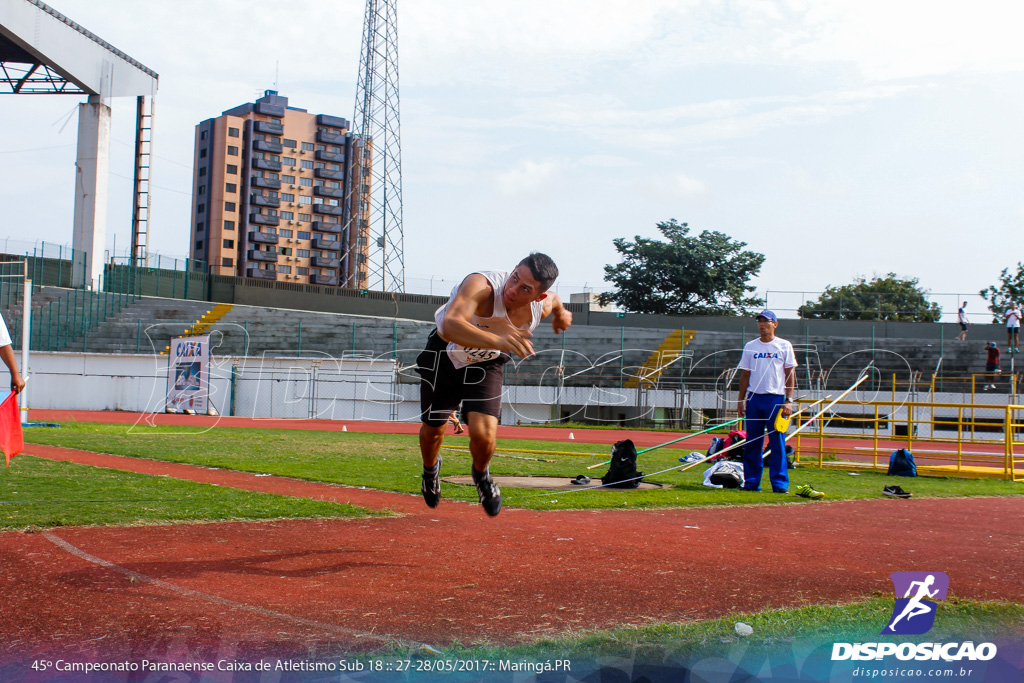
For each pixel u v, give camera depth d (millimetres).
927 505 7281
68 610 3078
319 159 87562
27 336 14969
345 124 89125
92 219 34656
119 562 3904
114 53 35469
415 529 5086
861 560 4418
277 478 8227
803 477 10148
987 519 6344
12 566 3779
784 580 3844
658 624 3000
